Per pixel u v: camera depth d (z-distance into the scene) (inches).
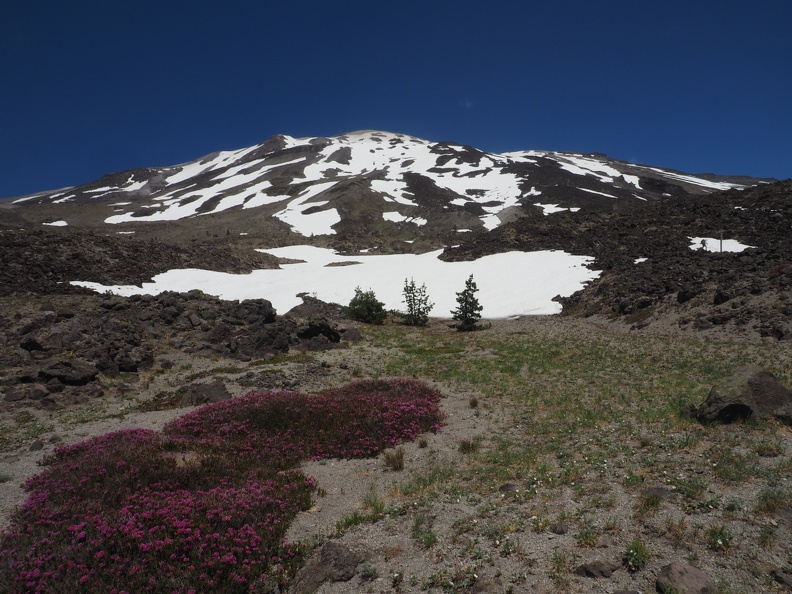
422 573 300.5
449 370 1090.1
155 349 1141.1
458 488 435.2
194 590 285.3
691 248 2405.3
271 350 1251.2
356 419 673.6
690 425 540.7
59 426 704.4
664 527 316.5
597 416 651.5
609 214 3449.8
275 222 4803.2
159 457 503.8
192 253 2915.8
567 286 2289.6
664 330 1466.5
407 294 2081.7
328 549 328.8
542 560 295.7
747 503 338.6
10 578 297.1
